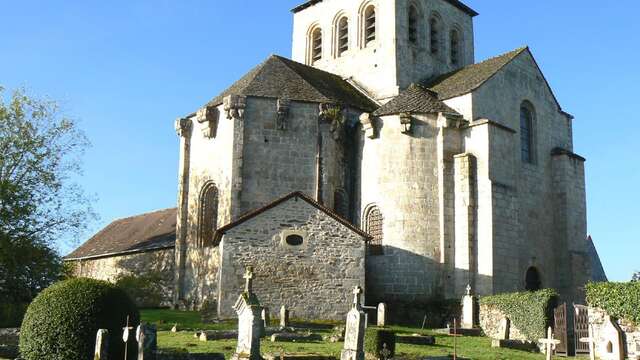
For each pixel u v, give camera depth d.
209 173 36.53
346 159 37.25
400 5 43.94
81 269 49.94
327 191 35.88
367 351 21.12
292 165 35.66
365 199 36.53
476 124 35.56
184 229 37.69
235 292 29.52
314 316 29.72
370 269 35.31
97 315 19.95
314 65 48.03
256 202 34.84
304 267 30.12
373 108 40.62
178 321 29.64
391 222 35.31
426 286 34.31
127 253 45.44
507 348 25.31
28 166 36.75
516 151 39.66
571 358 23.72
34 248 35.78
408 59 43.66
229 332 24.02
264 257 29.91
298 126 36.09
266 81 37.44
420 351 22.33
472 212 34.66
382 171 36.09
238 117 35.31
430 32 46.06
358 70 44.78
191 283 36.50
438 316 33.47
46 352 19.58
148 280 41.50
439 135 35.78
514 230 35.09
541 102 42.16
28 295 35.53
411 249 34.75
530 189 39.94
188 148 38.56
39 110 37.31
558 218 41.12
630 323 23.06
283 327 26.31
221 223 34.84
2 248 34.91
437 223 34.97
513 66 40.59
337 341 23.89
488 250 33.75
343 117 36.97
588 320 24.89
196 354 19.00
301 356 19.19
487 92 38.12
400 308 34.16
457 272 34.41
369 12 45.44
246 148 35.25
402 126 35.78
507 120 39.38
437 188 35.34
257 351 18.81
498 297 29.69
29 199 35.97
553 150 42.06
